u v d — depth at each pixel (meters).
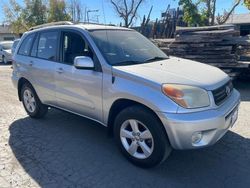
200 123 3.19
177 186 3.30
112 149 4.29
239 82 8.98
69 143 4.52
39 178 3.53
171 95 3.26
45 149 4.33
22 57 5.61
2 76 12.21
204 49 8.00
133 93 3.50
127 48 4.39
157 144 3.42
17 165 3.86
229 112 3.52
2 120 5.71
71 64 4.45
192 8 19.38
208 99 3.35
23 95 5.80
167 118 3.23
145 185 3.33
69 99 4.54
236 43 7.75
